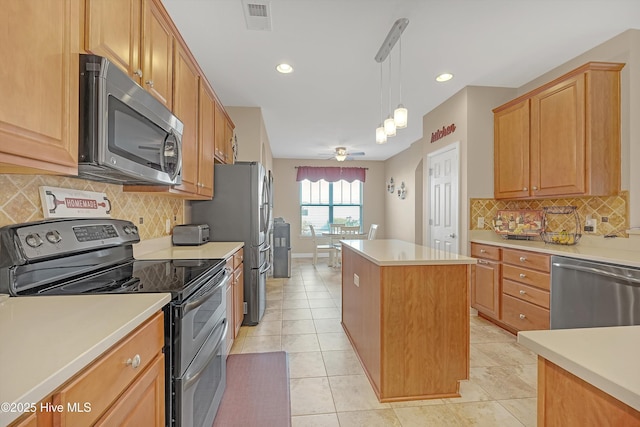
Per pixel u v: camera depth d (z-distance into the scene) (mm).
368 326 2090
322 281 4961
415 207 6020
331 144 6238
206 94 2561
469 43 2541
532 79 3234
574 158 2502
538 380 708
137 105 1292
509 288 2807
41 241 1159
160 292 1125
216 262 1751
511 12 2141
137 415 887
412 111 4219
